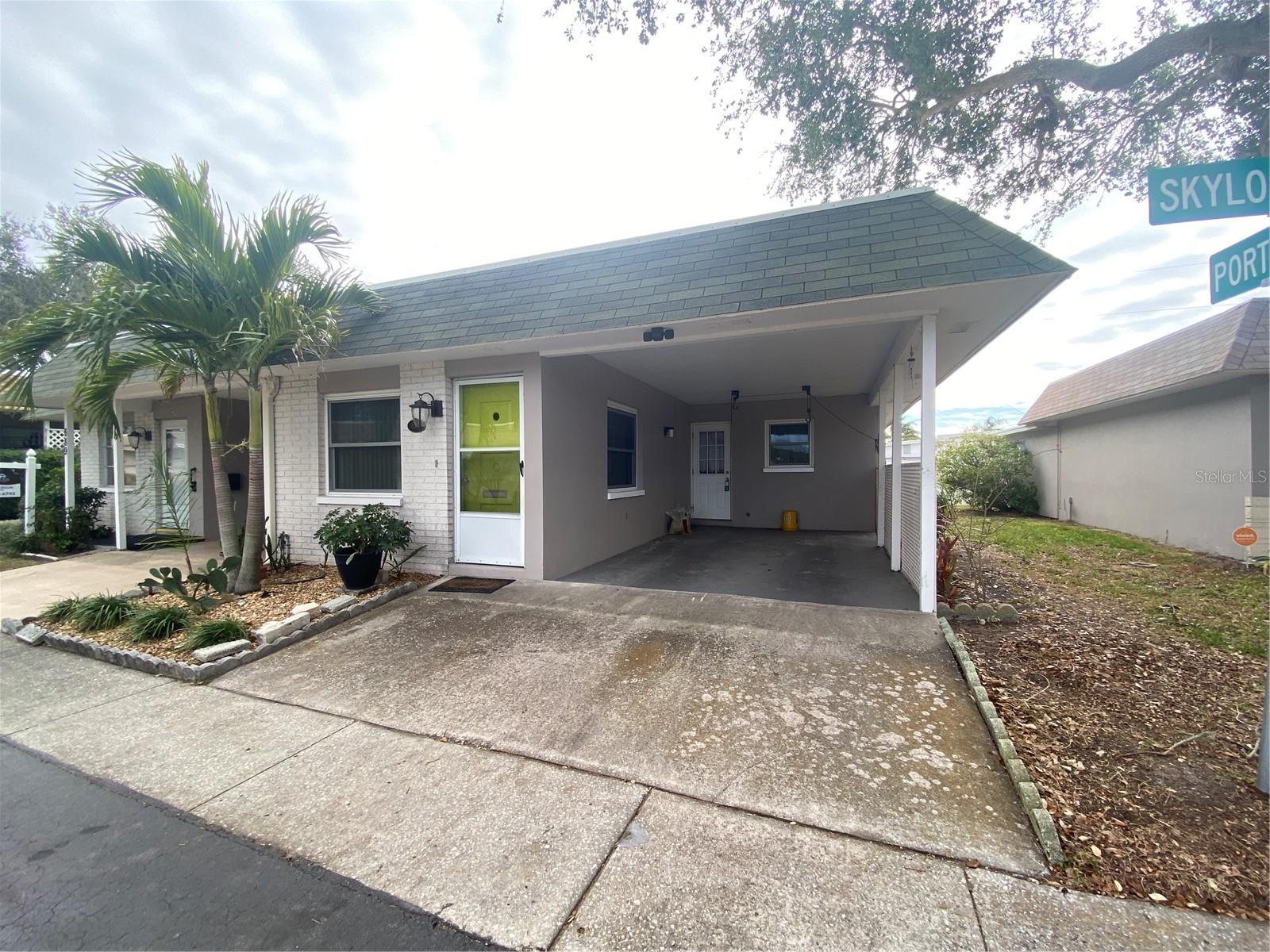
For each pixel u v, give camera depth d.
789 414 11.48
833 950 1.72
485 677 3.93
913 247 4.48
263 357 5.52
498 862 2.15
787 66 7.57
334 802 2.57
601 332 5.30
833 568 7.13
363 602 5.50
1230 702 3.34
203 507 9.72
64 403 9.71
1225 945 1.70
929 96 7.54
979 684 3.49
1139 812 2.31
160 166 5.09
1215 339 8.72
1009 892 1.93
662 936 1.79
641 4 7.04
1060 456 13.62
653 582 6.37
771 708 3.34
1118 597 5.89
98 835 2.36
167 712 3.54
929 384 4.75
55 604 5.80
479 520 6.70
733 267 5.15
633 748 2.97
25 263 16.67
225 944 1.77
